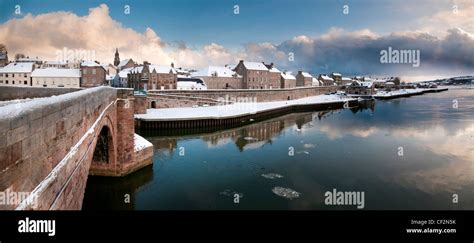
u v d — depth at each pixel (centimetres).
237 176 2620
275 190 2292
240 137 4594
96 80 9238
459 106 8412
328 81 19700
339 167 2902
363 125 5628
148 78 8906
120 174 2262
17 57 10256
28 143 520
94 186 2241
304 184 2433
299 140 4275
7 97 1858
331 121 6397
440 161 3094
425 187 2364
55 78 8838
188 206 2000
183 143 4106
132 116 2366
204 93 7806
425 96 13825
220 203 2048
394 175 2662
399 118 6406
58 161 691
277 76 13350
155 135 4722
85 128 1016
